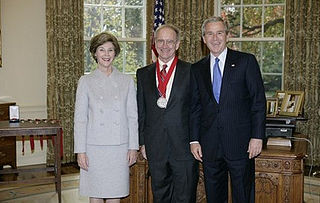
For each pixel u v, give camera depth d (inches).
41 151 226.4
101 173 111.7
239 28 239.3
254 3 234.4
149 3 238.7
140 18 246.4
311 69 213.2
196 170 114.1
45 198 166.2
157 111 112.3
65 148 222.7
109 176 112.0
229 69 104.9
